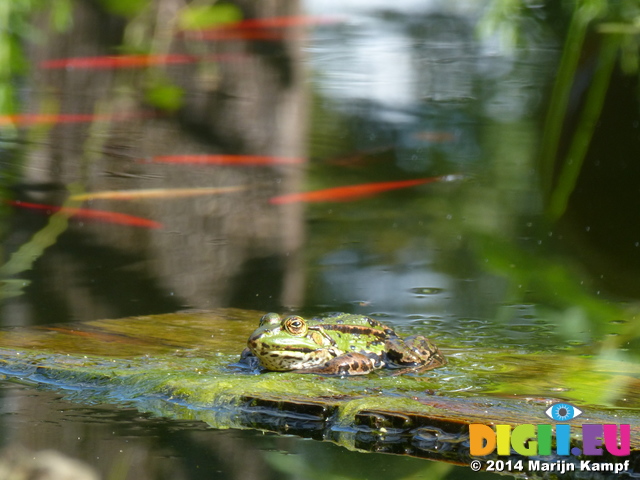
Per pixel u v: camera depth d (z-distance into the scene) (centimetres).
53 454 384
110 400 479
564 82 634
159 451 393
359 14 1669
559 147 739
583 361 573
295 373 530
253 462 384
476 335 677
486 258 950
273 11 1357
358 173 1388
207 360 566
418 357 558
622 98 818
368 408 434
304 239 1099
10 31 853
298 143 1447
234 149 1385
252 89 1390
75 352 581
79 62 1252
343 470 376
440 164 1429
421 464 383
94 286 862
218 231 1114
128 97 1318
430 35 1661
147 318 720
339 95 1605
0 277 884
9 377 526
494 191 1288
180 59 1320
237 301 815
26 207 1151
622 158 849
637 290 815
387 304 804
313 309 791
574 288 817
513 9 689
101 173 1277
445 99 1605
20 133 1295
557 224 931
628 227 880
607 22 624
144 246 1030
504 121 1536
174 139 1346
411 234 1106
